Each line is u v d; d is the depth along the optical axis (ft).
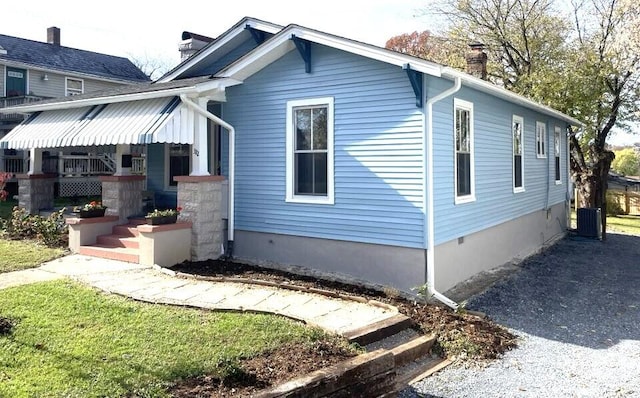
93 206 37.91
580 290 34.47
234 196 37.83
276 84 35.42
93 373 15.60
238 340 18.75
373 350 19.83
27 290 25.13
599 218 61.26
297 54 34.24
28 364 16.19
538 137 53.88
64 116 41.45
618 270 41.96
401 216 29.94
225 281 28.50
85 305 22.65
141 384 14.96
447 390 18.34
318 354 17.93
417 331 22.84
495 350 22.25
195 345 18.16
